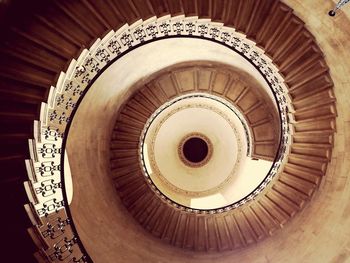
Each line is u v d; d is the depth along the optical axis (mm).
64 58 5406
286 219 7922
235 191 11211
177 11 6371
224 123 12055
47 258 4883
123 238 7961
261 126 10312
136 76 9469
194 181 12242
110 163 9234
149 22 6297
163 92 10367
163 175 12109
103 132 8867
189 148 12477
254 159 10906
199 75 10422
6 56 5180
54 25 5621
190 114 12203
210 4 6570
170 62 9969
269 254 7613
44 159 6348
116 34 6035
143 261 7785
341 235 6254
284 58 6637
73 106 6773
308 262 6715
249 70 9422
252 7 6648
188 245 8875
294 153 7449
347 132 6180
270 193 8344
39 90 5168
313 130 6891
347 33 5633
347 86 5949
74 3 5805
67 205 6145
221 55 9391
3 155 4828
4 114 4965
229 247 8594
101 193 8211
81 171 7648
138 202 9375
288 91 6820
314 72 6441
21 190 4723
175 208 9516
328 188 6797
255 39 6637
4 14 5098
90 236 7109
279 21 6488
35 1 5543
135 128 9898
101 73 6992
